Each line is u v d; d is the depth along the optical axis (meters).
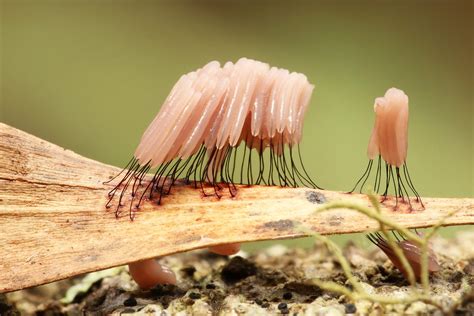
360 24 0.29
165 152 0.13
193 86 0.13
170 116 0.13
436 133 0.23
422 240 0.13
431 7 0.31
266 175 0.20
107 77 0.25
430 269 0.13
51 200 0.13
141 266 0.14
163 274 0.14
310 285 0.13
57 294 0.15
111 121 0.22
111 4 0.30
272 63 0.25
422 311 0.13
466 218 0.13
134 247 0.13
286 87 0.13
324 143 0.22
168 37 0.27
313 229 0.13
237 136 0.13
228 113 0.13
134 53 0.27
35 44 0.27
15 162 0.14
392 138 0.13
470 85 0.26
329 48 0.27
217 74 0.13
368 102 0.24
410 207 0.13
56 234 0.13
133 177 0.14
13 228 0.13
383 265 0.14
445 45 0.28
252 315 0.13
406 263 0.13
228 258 0.15
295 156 0.21
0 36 0.26
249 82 0.13
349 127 0.23
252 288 0.14
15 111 0.22
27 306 0.14
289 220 0.13
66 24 0.28
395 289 0.13
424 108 0.25
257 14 0.30
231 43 0.27
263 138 0.14
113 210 0.13
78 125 0.22
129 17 0.29
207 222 0.13
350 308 0.13
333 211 0.13
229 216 0.13
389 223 0.13
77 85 0.24
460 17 0.30
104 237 0.13
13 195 0.13
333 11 0.30
